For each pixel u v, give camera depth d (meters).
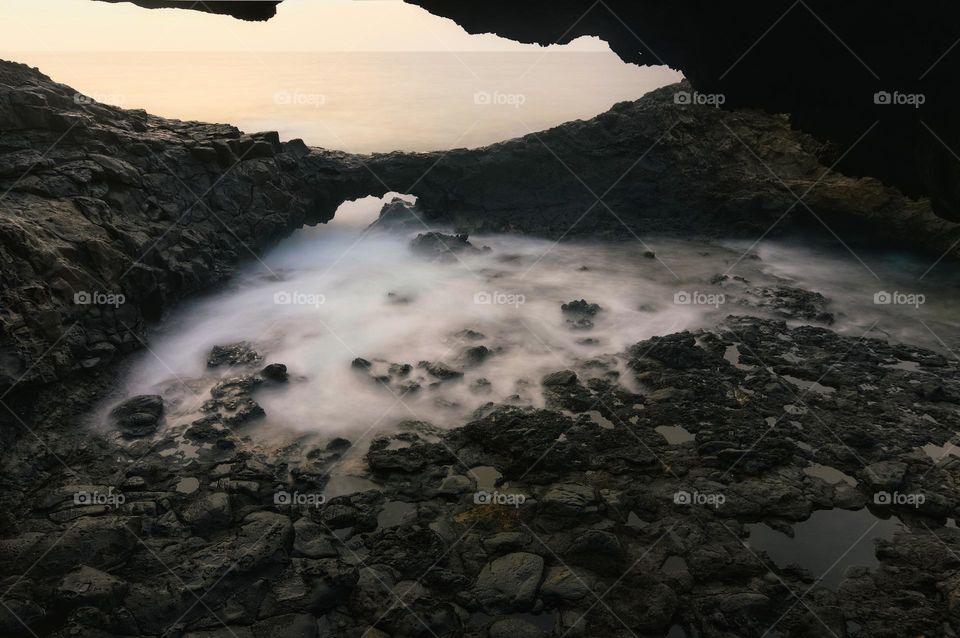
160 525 16.31
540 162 38.28
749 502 17.70
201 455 19.09
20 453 18.14
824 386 23.23
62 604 13.94
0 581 14.47
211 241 28.91
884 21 14.11
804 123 17.92
